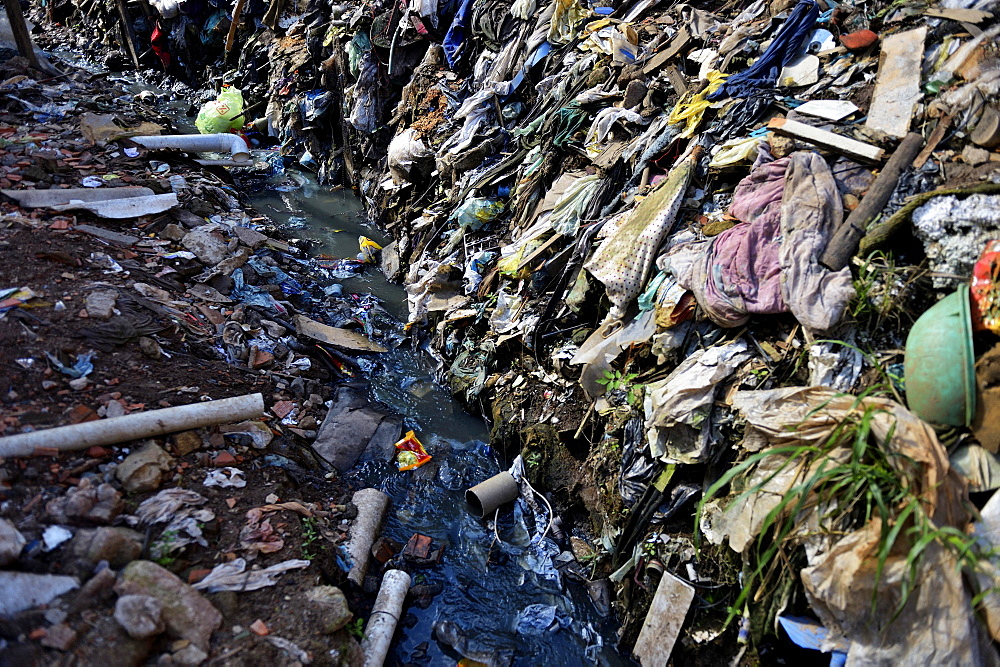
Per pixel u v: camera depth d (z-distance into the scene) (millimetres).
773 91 6008
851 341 4562
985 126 4812
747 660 4344
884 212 4793
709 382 4746
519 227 7312
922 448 3736
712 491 4012
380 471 6121
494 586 5355
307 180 11406
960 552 3477
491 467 6305
